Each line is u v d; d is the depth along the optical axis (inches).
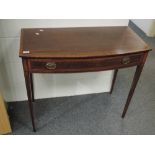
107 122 68.1
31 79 66.1
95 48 51.3
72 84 75.1
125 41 55.8
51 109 71.9
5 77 67.6
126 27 65.2
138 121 69.1
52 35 56.6
